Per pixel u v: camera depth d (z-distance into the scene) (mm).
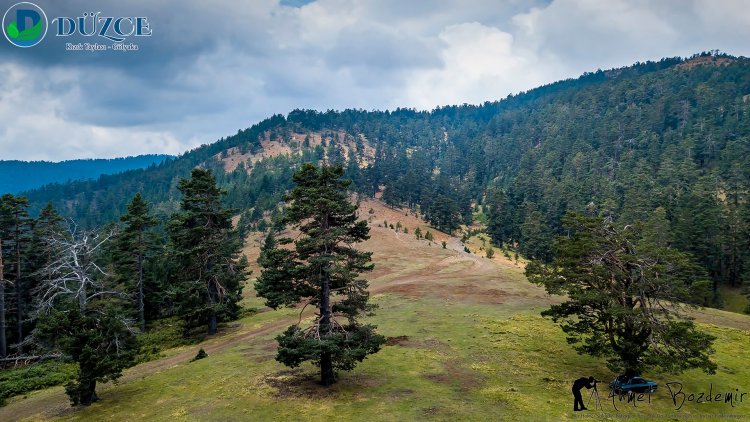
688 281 27141
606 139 180500
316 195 25375
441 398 24406
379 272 73125
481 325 39062
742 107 174500
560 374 28547
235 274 46094
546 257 101938
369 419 21812
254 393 25297
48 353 39844
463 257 86938
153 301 51031
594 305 27641
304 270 25094
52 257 47156
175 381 28281
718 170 127312
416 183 166375
